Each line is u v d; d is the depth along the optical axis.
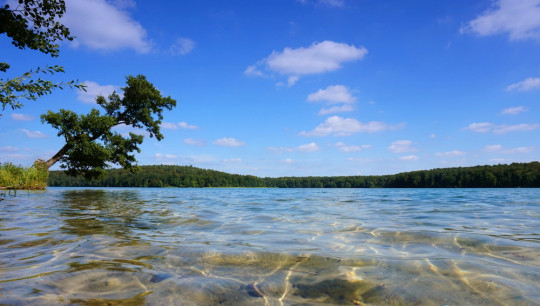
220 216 6.51
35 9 7.09
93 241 3.62
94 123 22.33
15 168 19.77
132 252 3.11
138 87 24.25
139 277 2.35
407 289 2.11
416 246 3.42
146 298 1.96
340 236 4.04
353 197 16.09
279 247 3.37
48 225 4.86
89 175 24.44
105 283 2.21
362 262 2.77
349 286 2.18
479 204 10.18
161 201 11.48
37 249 3.21
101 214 6.57
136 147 25.44
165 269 2.56
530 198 14.16
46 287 2.12
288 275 2.43
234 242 3.64
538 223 5.25
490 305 1.83
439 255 3.00
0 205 8.56
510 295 1.97
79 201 10.47
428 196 17.06
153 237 3.93
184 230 4.54
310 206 9.53
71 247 3.31
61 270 2.50
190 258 2.90
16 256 2.92
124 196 14.76
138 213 6.89
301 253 3.10
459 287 2.12
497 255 2.99
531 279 2.26
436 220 5.73
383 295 2.02
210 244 3.51
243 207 9.05
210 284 2.22
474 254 3.04
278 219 6.02
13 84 7.14
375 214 6.95
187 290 2.10
